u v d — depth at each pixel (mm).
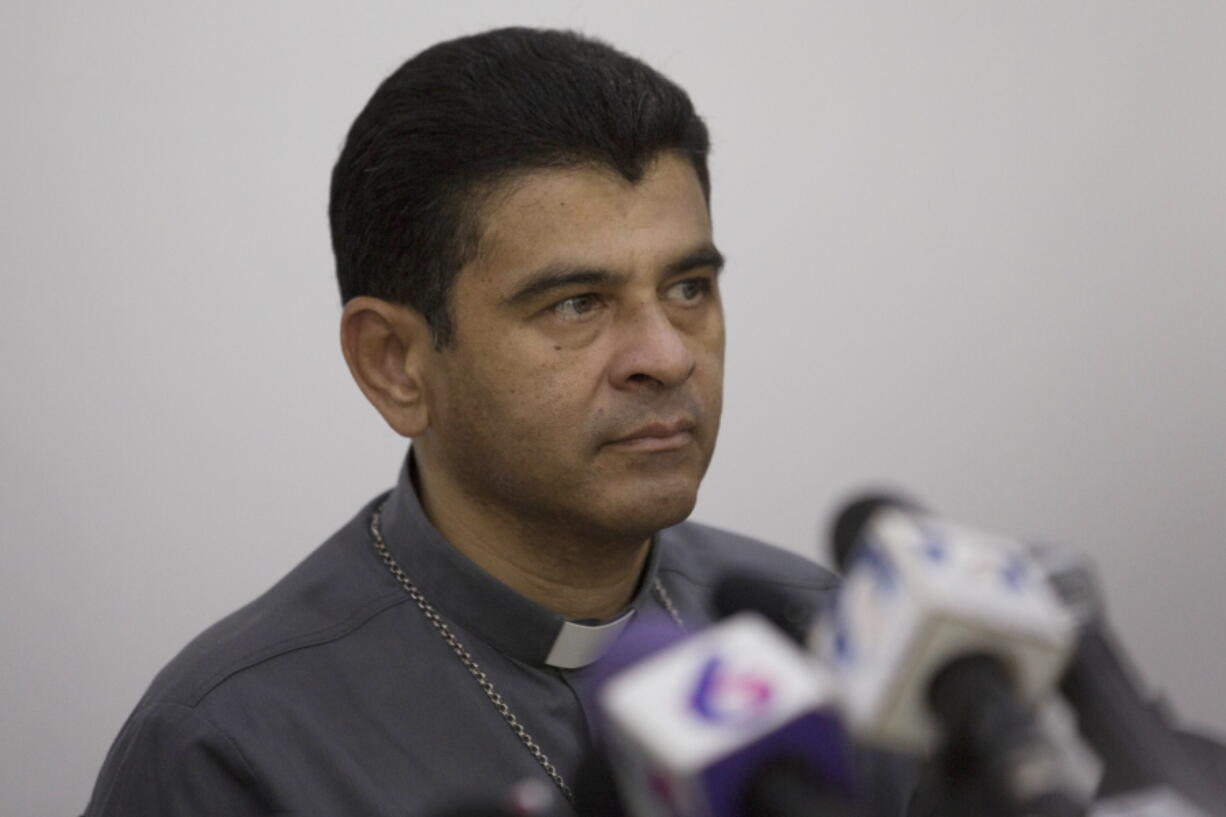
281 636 4898
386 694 4797
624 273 4316
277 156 8398
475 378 4488
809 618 2943
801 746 1816
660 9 9000
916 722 1990
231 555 8539
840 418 9633
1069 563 2363
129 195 8164
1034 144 9812
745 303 9398
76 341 8164
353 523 5383
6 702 8195
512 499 4598
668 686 1901
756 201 9344
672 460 4430
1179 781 2176
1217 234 10094
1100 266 10000
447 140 4422
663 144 4426
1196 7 9922
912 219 9648
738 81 9227
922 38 9539
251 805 4566
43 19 7926
